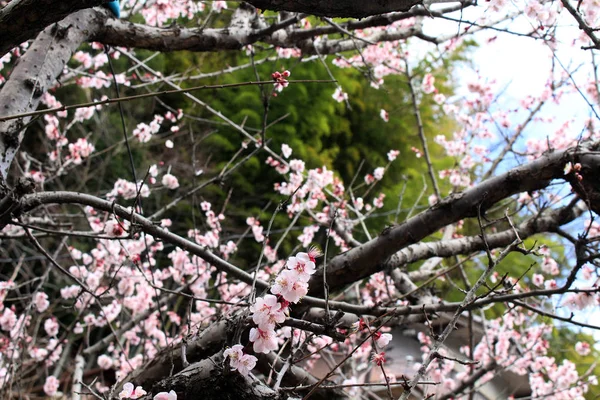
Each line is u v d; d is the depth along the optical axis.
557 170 2.76
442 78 8.83
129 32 2.93
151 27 3.01
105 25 2.87
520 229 3.12
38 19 1.66
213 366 1.67
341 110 9.47
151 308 4.06
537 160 2.80
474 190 2.77
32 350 4.40
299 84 8.88
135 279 4.06
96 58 4.58
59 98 8.77
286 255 7.79
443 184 8.59
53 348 4.38
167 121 9.45
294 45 3.43
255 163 8.58
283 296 1.48
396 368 5.74
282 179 8.72
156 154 9.12
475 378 3.92
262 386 1.68
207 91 9.34
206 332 2.64
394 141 9.76
